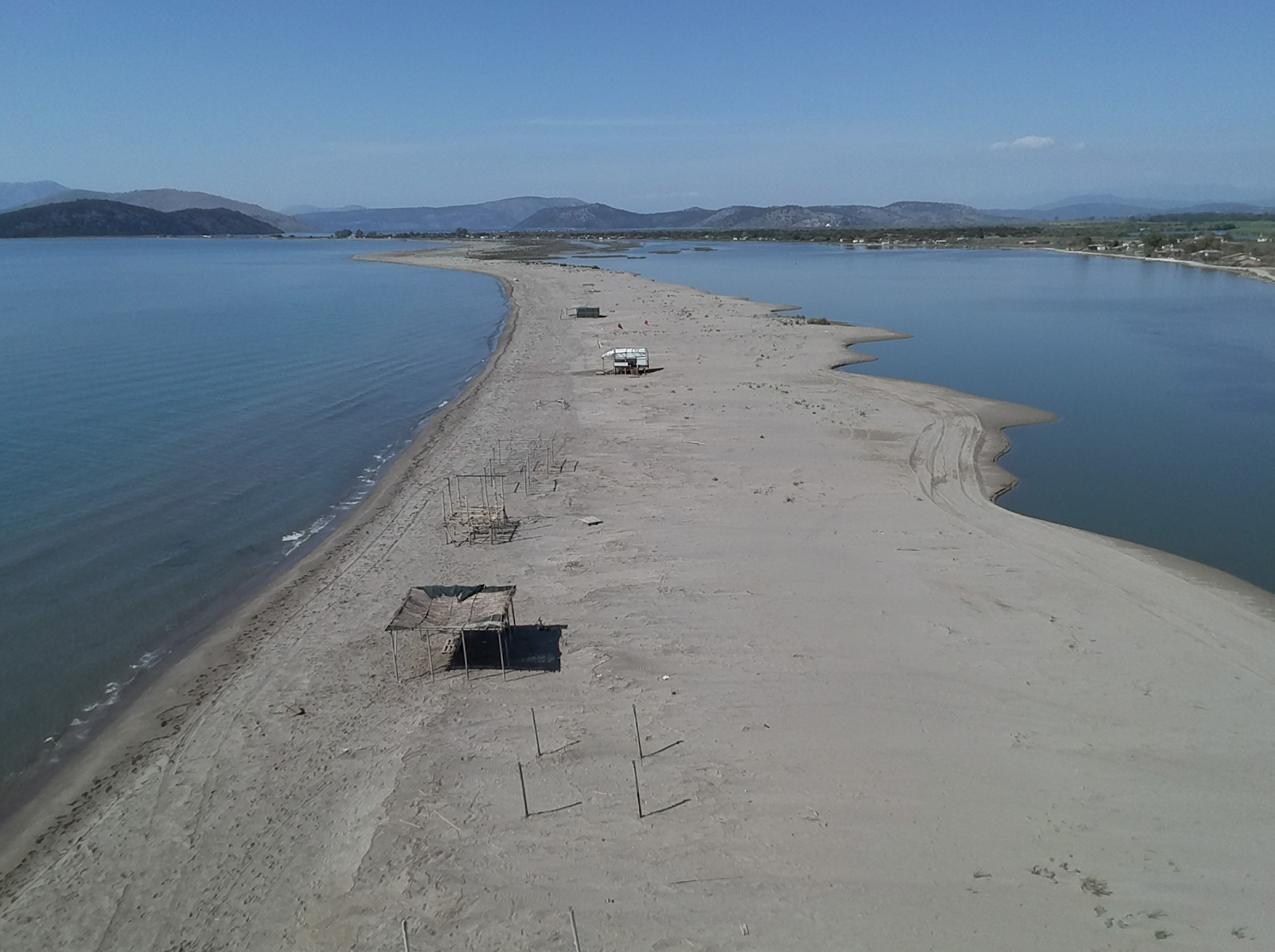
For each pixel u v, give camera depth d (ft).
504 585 88.89
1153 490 126.72
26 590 90.58
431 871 51.55
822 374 197.06
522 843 53.52
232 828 55.93
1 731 67.51
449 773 60.23
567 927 47.34
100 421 157.48
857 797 57.26
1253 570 98.02
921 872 50.90
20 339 246.68
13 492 119.34
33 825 56.95
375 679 72.95
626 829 54.54
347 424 161.17
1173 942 45.88
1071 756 61.46
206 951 46.73
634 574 90.89
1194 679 71.46
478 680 71.82
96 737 66.54
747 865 51.44
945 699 68.33
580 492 116.98
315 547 103.45
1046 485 128.06
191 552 101.60
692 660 74.02
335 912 48.93
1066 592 87.40
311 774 60.95
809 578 89.56
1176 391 190.39
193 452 140.05
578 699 68.69
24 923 48.75
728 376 194.29
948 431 150.92
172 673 74.95
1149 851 52.49
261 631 81.25
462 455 136.15
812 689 69.62
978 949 45.62
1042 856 52.19
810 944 46.01
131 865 53.01
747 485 118.83
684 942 46.21
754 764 60.59
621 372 199.21
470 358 235.61
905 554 95.96
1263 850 52.37
